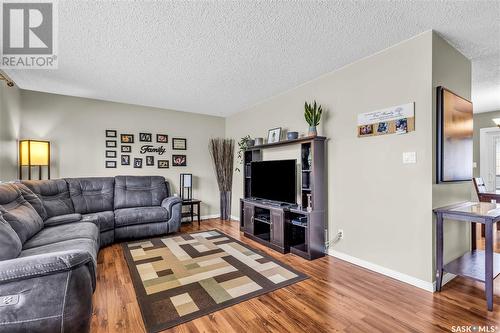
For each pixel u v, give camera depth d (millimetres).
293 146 3801
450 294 2152
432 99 2232
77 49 2557
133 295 2139
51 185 3512
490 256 1912
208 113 5477
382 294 2160
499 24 2123
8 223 1849
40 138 3953
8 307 1200
